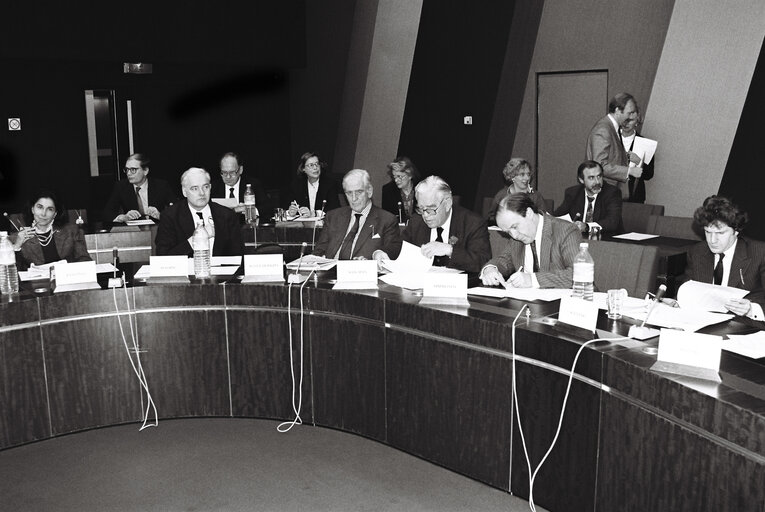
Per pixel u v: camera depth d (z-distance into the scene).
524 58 9.33
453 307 3.39
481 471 3.34
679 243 5.13
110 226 6.02
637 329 2.84
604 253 4.13
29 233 4.70
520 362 3.09
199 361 4.11
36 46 8.05
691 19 7.23
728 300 3.10
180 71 10.08
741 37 6.93
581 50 8.92
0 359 3.74
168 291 4.04
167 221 4.86
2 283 3.90
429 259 4.05
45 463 3.68
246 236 6.26
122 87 9.75
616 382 2.63
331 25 10.14
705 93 7.16
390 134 9.70
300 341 3.98
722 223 3.80
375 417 3.79
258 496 3.32
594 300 3.32
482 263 4.26
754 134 6.68
